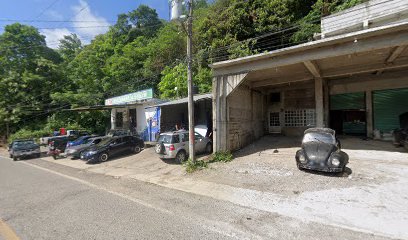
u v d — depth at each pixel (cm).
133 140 1594
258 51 2223
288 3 2261
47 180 1023
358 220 471
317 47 950
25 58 3519
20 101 3328
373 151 1052
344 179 721
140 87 3203
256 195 655
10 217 587
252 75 1317
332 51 922
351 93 1501
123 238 444
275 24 2219
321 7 2033
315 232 436
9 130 3356
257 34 2327
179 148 1187
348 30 1498
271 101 1773
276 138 1573
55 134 2781
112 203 655
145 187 820
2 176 1181
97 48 3812
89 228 495
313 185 692
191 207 598
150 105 2012
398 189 616
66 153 1683
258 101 1636
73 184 920
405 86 1308
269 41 2295
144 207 612
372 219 471
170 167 1110
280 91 1723
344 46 898
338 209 527
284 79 1404
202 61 2473
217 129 1181
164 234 452
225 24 2362
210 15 2650
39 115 3472
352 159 948
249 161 1062
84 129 3073
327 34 1573
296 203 578
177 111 1900
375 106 1410
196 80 2358
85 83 3372
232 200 631
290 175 803
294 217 505
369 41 850
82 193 776
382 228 434
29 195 784
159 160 1281
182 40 2980
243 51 2088
